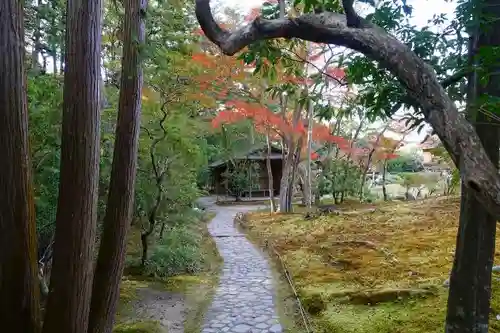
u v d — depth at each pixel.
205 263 6.81
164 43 3.55
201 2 1.87
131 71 2.46
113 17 4.13
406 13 1.98
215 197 19.00
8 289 1.88
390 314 3.98
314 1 1.77
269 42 2.45
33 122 3.57
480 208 2.20
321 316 4.20
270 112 10.03
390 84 2.13
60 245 2.02
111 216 2.49
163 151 5.60
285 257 6.82
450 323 2.37
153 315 4.36
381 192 15.95
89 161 2.02
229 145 14.90
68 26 1.98
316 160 14.29
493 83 1.66
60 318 2.01
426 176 14.67
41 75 3.91
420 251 6.36
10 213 1.84
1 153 1.80
